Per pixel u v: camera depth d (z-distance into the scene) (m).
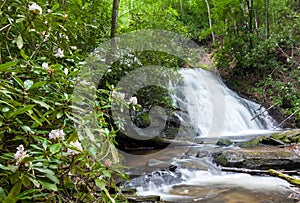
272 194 2.73
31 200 1.03
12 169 0.85
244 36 7.39
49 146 1.02
